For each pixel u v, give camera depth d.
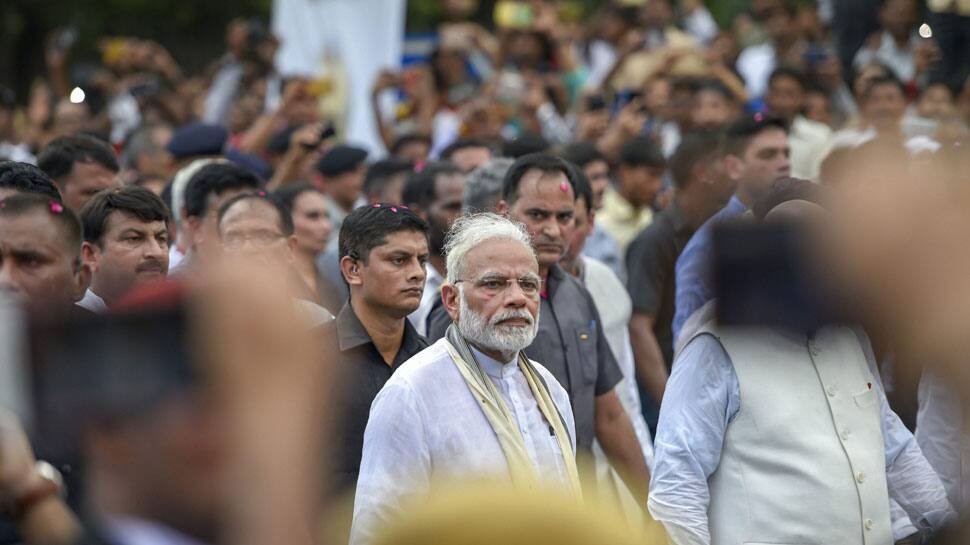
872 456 10.46
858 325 2.80
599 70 31.88
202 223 14.37
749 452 10.31
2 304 3.01
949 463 10.92
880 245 2.71
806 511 10.17
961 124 22.44
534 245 12.67
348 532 10.18
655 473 10.50
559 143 24.83
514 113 27.66
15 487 5.71
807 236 2.83
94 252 12.11
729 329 2.90
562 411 10.57
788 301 2.84
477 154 19.16
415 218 11.55
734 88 27.05
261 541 2.67
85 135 15.41
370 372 11.30
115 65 32.16
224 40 49.28
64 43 31.23
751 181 15.72
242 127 28.20
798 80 25.38
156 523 2.82
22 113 32.66
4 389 2.82
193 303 2.64
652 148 19.73
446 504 2.74
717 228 2.96
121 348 2.68
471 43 30.86
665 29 32.06
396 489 9.60
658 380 15.80
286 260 13.08
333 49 28.59
